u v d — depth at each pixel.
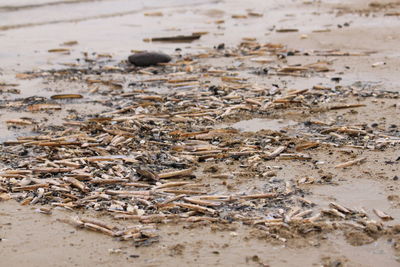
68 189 14.32
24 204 13.64
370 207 13.30
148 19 45.81
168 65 29.22
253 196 13.80
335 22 41.91
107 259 11.27
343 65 28.38
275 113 20.77
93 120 20.05
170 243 11.79
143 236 12.03
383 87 24.20
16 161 16.36
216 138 18.06
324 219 12.73
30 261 11.27
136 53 30.56
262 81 25.61
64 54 32.53
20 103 22.75
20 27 41.56
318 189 14.23
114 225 12.56
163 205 13.31
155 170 15.48
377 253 11.37
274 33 38.00
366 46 32.69
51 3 50.91
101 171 15.41
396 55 30.25
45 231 12.39
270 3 54.09
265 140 17.75
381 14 44.91
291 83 25.19
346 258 11.18
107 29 41.09
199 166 15.84
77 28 41.41
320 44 33.59
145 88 24.94
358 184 14.52
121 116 20.73
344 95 22.92
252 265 11.01
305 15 46.31
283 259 11.19
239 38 36.72
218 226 12.42
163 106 21.89
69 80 26.62
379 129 18.73
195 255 11.34
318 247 11.59
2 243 11.91
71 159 16.09
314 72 27.12
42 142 17.58
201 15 47.72
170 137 18.25
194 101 22.38
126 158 16.17
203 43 35.44
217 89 24.05
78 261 11.23
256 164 15.80
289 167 15.64
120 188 14.44
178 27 41.78
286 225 12.40
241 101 22.23
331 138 17.97
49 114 21.30
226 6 52.72
